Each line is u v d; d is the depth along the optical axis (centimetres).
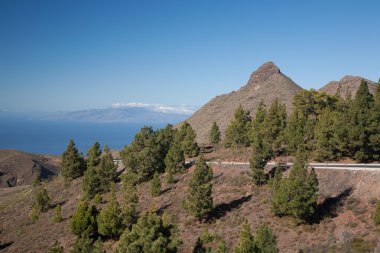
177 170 6462
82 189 7319
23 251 5103
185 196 5506
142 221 3158
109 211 4797
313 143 6094
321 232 3816
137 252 2889
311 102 7538
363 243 3416
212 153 7675
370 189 4231
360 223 3769
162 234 3073
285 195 4016
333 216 4034
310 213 3953
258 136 5409
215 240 4062
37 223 6391
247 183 5391
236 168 5972
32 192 8569
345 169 4744
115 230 4712
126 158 7069
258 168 5206
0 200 10119
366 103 5369
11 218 7125
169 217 4969
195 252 3475
